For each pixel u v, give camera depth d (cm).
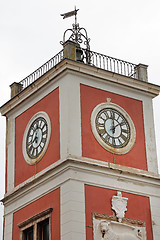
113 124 4062
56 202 3794
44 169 3962
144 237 3872
